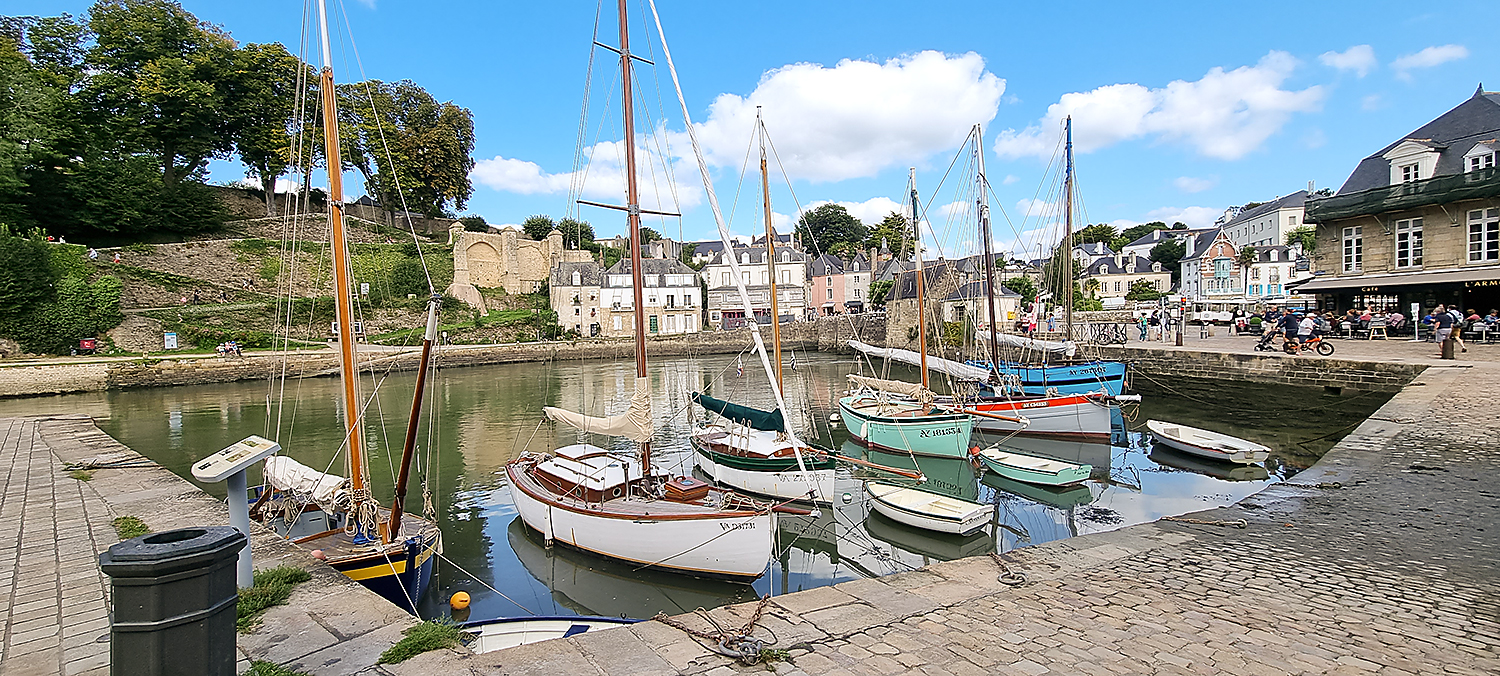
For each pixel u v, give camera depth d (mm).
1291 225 76312
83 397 32750
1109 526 12781
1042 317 39969
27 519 9805
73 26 51125
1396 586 6668
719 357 56469
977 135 22734
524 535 12492
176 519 9812
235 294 49406
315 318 49312
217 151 57219
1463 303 26891
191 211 53844
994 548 11891
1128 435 20859
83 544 8500
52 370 33000
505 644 7008
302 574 6711
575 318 63938
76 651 5297
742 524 9867
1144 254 87062
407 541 8719
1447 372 18031
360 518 8891
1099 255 82812
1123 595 6523
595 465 12172
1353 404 20719
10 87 43406
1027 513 13766
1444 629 5645
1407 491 9844
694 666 4918
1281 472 16141
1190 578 7008
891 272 64062
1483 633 5547
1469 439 12164
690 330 65438
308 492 9969
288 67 58406
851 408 21266
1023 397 21891
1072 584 6852
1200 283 69688
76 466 13594
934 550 11906
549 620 7379
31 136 43375
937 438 18453
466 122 71750
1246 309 57375
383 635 5422
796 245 84500
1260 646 5352
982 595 6547
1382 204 28391
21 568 7492
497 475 17328
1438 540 7969
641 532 10250
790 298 72500
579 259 68000
